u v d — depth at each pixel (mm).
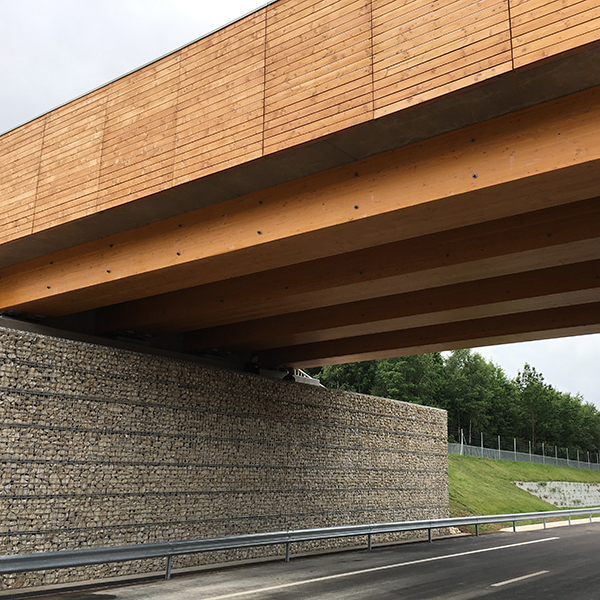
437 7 8469
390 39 8844
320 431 19734
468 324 18531
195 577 11953
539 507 38500
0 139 14430
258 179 10641
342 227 10078
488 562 14445
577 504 48969
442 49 8289
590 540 20500
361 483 21094
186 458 14938
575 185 8461
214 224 11570
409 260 12555
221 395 16328
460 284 15234
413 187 9242
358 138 9289
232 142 10273
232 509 15945
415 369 56719
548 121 8188
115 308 17078
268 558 15570
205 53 11086
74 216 12336
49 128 13398
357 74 9070
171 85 11430
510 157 8406
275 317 18203
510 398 81750
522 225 11289
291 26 10031
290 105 9703
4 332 11719
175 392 15008
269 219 10820
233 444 16391
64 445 12344
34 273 14641
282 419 18297
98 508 12711
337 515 19719
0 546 10898
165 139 11258
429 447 25109
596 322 16125
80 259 13727
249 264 11922
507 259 11703
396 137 9258
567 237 10836
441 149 9094
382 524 17594
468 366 76000
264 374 22609
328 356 21156
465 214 9531
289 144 9523
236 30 10781
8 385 11609
